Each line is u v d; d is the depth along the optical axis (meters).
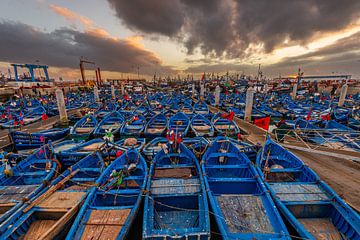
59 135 16.44
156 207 7.66
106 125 19.50
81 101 40.03
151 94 60.72
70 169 9.50
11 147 14.81
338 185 9.44
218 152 12.88
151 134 16.84
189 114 26.55
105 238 5.84
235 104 36.38
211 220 7.27
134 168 10.16
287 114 26.44
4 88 46.22
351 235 6.04
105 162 11.00
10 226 6.12
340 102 32.81
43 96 44.88
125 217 6.59
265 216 6.63
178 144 12.45
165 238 5.70
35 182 9.40
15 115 23.61
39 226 6.66
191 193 7.81
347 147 13.19
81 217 6.43
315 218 7.11
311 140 14.99
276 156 11.59
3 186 8.27
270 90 66.06
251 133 19.17
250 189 8.73
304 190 7.84
